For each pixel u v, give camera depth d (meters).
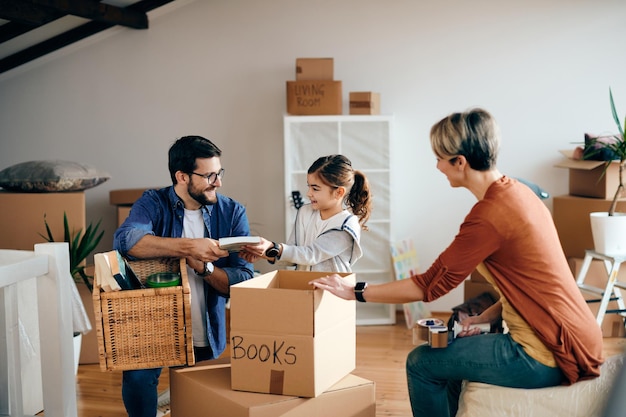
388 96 5.33
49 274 2.48
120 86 5.51
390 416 3.34
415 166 5.36
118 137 5.55
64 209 4.23
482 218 2.21
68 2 4.54
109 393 3.68
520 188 2.28
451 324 2.46
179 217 2.78
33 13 4.43
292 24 5.35
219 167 2.72
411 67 5.30
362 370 4.09
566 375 2.25
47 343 2.50
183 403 2.52
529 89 5.21
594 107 5.17
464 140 2.25
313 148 5.15
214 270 2.69
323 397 2.34
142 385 2.61
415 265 5.30
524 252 2.22
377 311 5.38
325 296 2.34
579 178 4.74
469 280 5.04
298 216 3.10
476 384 2.34
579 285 4.18
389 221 5.16
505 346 2.27
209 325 2.77
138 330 2.44
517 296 2.24
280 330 2.30
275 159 5.45
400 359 4.31
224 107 5.45
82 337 4.20
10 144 5.64
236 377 2.37
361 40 5.32
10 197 4.22
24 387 3.25
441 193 5.37
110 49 5.49
